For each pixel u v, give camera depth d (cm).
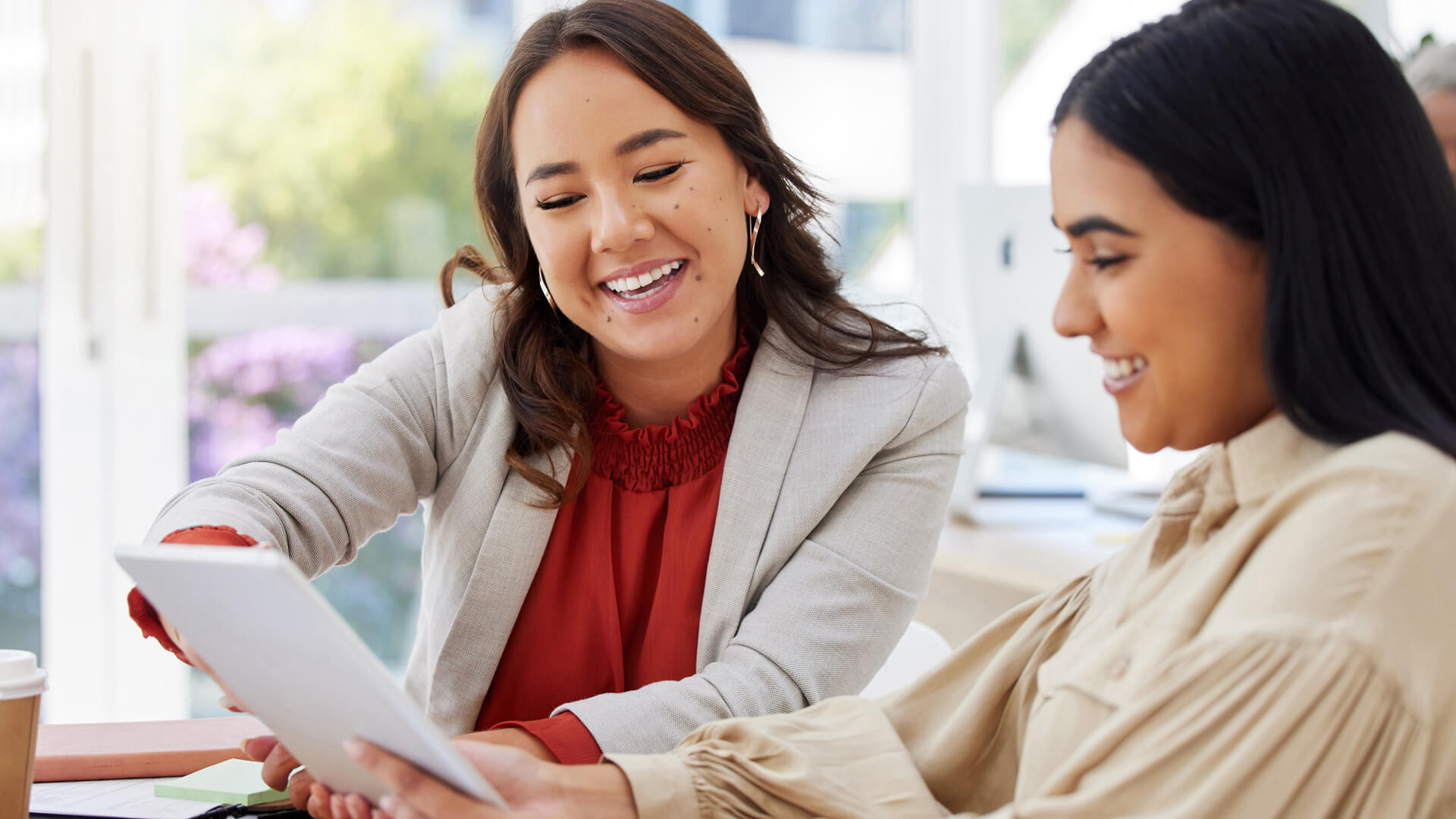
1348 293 65
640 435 135
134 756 109
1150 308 68
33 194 279
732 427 136
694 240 123
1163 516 76
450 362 136
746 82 129
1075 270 72
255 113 291
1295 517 65
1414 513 62
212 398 293
